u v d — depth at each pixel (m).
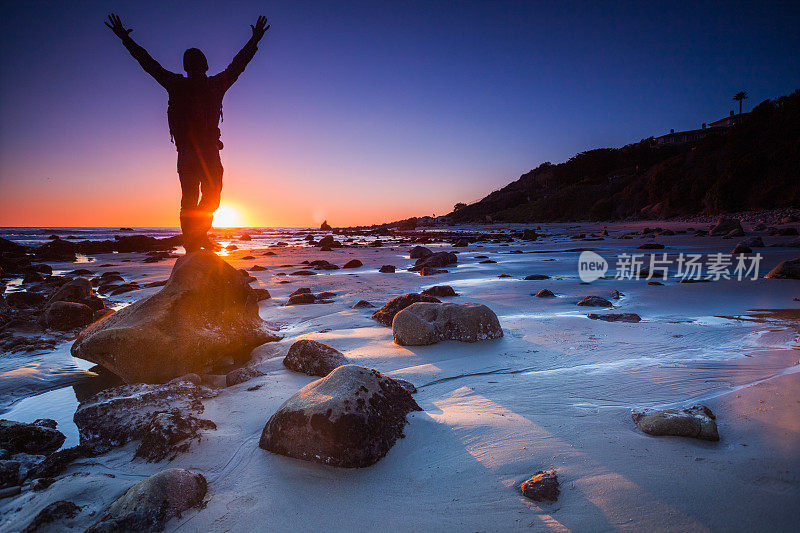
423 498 2.82
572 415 3.93
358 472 3.14
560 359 5.70
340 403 3.34
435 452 3.35
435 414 4.02
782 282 11.23
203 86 7.11
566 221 79.12
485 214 111.38
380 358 5.88
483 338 6.54
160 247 34.91
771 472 2.83
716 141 62.28
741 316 8.04
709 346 6.13
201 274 6.63
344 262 21.84
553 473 2.95
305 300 10.49
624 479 2.84
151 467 3.41
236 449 3.56
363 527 2.59
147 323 5.66
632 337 6.68
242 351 6.74
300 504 2.83
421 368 5.44
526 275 15.13
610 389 4.58
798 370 4.88
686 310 8.70
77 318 8.73
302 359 5.48
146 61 6.88
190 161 7.21
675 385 4.61
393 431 3.53
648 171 72.44
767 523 2.41
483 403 4.30
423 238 45.69
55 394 5.36
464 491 2.86
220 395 4.78
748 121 56.09
